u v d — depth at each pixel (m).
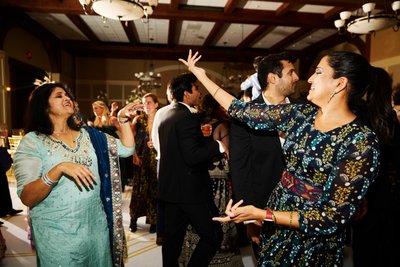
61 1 7.66
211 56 14.43
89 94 14.11
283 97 1.72
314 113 1.20
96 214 1.52
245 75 14.87
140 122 3.83
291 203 1.19
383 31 9.19
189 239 2.40
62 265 1.41
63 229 1.41
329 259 1.18
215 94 1.57
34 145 1.42
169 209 2.21
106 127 4.51
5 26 7.79
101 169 1.59
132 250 3.05
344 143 1.05
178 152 2.10
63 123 1.53
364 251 1.90
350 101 1.12
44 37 10.31
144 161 3.54
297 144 1.17
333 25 8.92
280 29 10.50
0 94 7.76
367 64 1.11
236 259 2.48
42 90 1.49
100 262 1.55
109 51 13.55
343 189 1.00
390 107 1.68
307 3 7.17
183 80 2.23
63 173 1.41
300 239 1.18
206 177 2.19
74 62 13.66
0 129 3.94
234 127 1.73
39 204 1.41
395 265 1.85
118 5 4.05
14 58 8.57
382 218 1.81
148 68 14.42
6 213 4.20
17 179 1.37
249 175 1.67
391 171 1.80
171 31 10.20
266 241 1.31
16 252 3.05
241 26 10.25
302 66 13.72
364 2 7.09
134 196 3.58
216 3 8.12
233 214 1.13
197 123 2.11
